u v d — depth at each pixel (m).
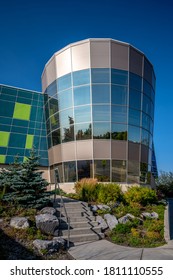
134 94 22.03
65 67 22.45
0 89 24.38
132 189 17.22
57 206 12.66
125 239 10.18
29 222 9.48
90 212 12.70
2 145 22.53
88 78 21.23
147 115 23.48
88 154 20.34
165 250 8.78
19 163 13.48
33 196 11.23
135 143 21.64
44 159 24.09
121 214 13.09
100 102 20.84
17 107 24.55
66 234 10.14
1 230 8.72
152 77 24.97
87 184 16.53
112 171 20.14
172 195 27.23
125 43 22.05
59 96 22.72
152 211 15.26
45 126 25.31
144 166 22.39
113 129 20.70
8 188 12.07
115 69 21.41
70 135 21.36
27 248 8.07
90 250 8.78
